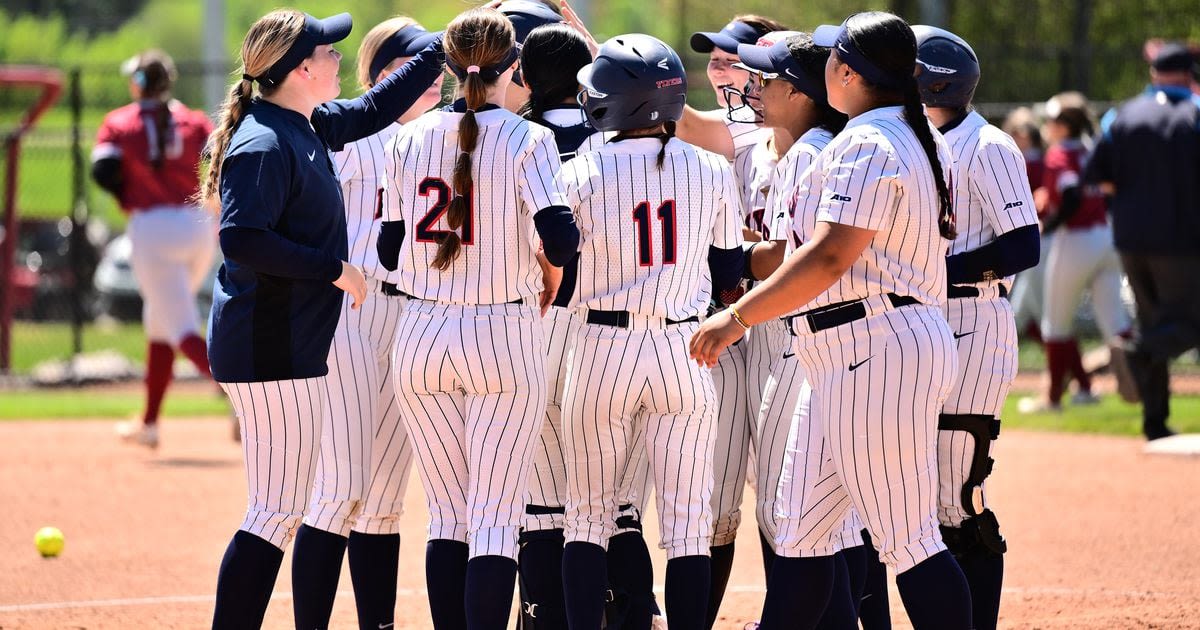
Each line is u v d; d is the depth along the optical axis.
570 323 16.30
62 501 26.83
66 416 38.88
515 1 17.61
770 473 15.82
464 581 15.21
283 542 15.02
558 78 16.14
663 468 15.31
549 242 14.29
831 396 13.82
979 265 15.50
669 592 15.03
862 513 13.95
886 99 13.86
